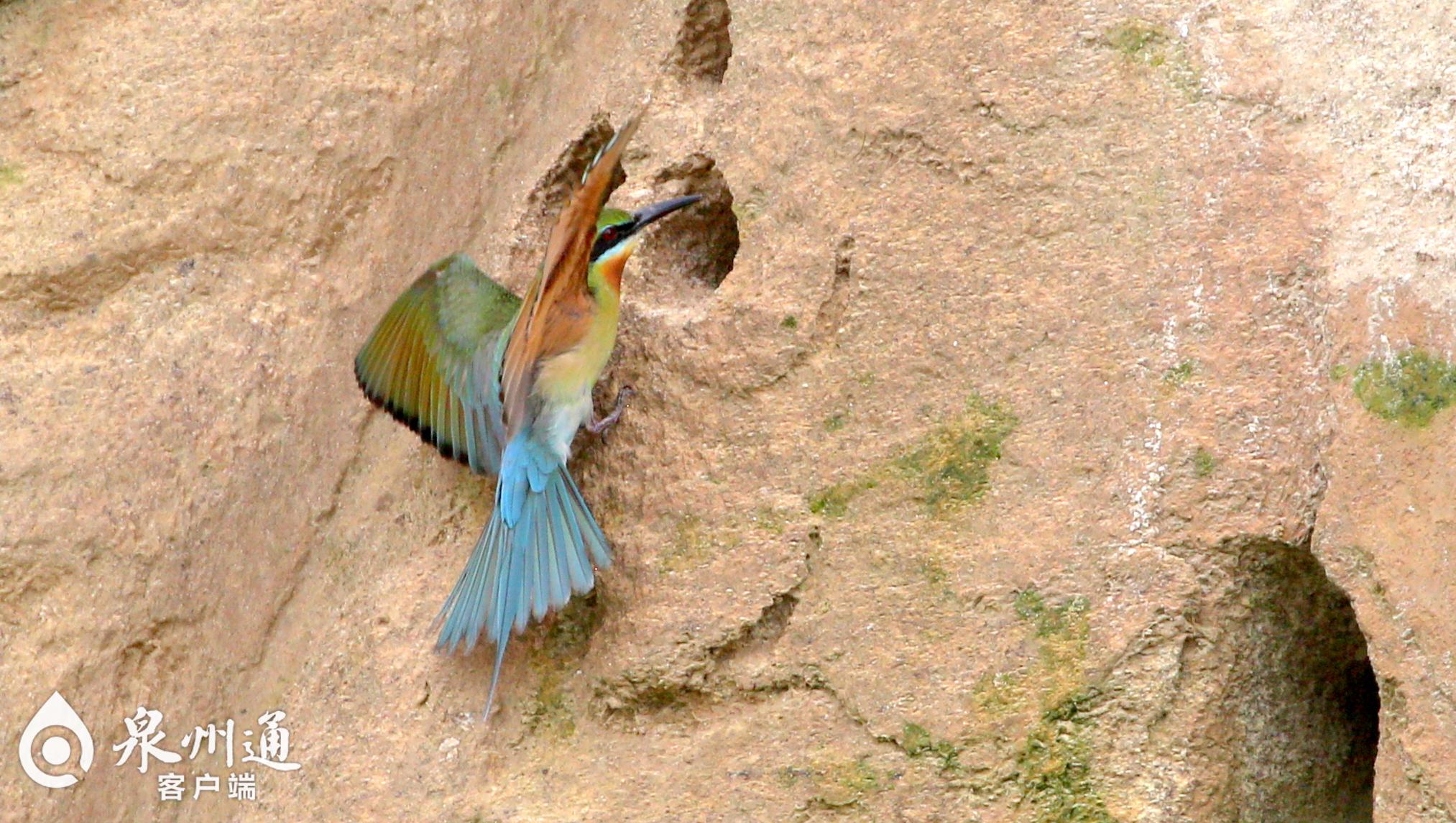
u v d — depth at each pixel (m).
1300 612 8.50
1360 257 8.30
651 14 10.58
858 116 9.43
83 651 9.71
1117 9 9.09
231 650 10.03
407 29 10.80
